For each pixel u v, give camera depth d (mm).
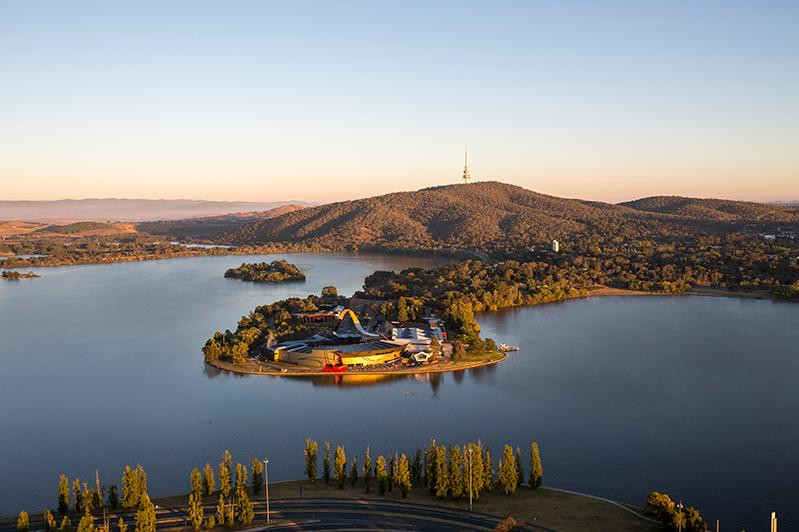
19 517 159000
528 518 166625
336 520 165625
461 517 167500
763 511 178625
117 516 172125
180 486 196500
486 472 187000
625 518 167375
